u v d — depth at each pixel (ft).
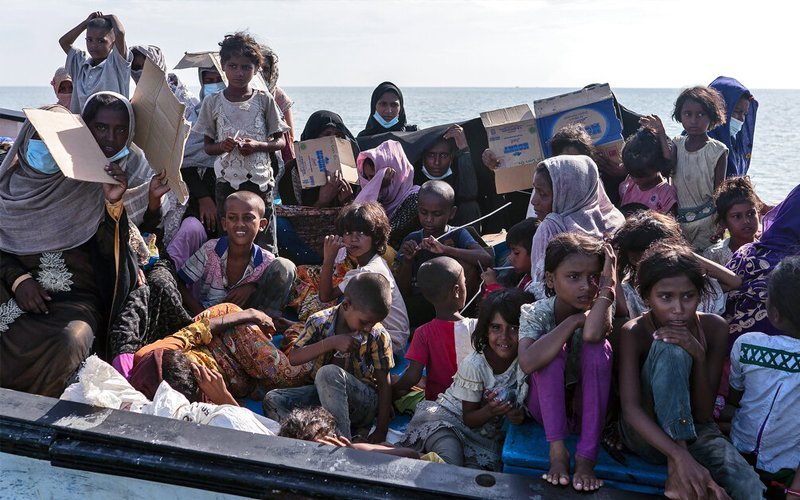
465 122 20.07
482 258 15.94
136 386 11.72
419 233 16.66
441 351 12.64
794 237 12.03
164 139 12.62
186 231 16.72
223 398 12.05
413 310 16.11
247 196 15.43
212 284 15.89
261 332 13.16
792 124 151.02
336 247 15.10
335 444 9.89
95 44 20.20
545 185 13.30
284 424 10.18
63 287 12.62
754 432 9.66
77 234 12.78
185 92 23.56
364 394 12.08
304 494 8.89
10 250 12.55
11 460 10.05
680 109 16.62
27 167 12.70
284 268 15.80
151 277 14.25
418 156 19.65
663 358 8.88
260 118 17.67
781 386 9.41
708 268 11.56
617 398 9.84
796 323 9.48
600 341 9.28
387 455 9.24
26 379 12.01
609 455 9.45
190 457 9.30
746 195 14.06
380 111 23.40
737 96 20.08
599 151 17.65
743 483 8.67
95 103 12.82
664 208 16.52
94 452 9.55
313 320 12.86
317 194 19.83
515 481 8.77
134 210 14.34
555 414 9.14
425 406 11.53
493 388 10.75
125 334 12.92
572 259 9.59
